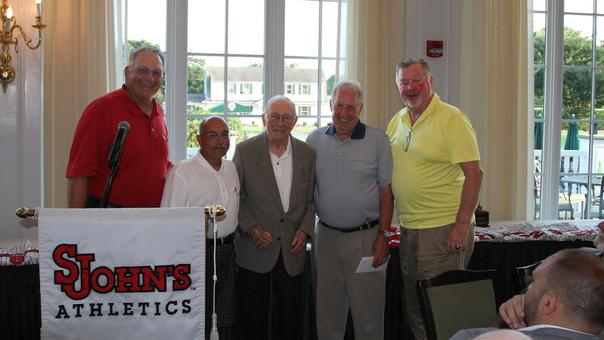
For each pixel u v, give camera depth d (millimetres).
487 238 3566
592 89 4594
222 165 2811
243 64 3994
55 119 3473
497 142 4074
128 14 3785
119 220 1859
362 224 2900
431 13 4066
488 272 2238
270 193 2873
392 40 3947
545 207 4594
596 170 4645
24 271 2941
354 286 2914
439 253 2812
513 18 4016
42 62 3410
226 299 2840
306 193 2936
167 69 3869
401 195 2873
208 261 2723
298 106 4094
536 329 1327
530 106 4172
